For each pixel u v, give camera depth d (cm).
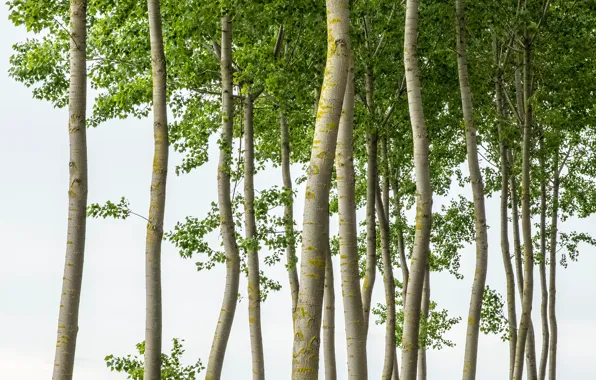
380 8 2570
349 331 1586
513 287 2877
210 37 2345
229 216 2072
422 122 1891
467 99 2336
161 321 1661
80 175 1456
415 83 1912
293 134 3014
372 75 2639
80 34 1520
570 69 2680
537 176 2906
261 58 2231
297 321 1089
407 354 1855
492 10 2598
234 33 2370
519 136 2839
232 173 2100
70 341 1398
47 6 1942
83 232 1441
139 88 2525
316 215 1105
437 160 3275
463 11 2411
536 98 2572
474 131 2300
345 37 1155
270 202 2192
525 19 2564
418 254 1862
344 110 1658
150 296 1648
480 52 2806
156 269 1656
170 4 2220
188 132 2684
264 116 2866
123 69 2638
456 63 2689
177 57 2478
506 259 2884
